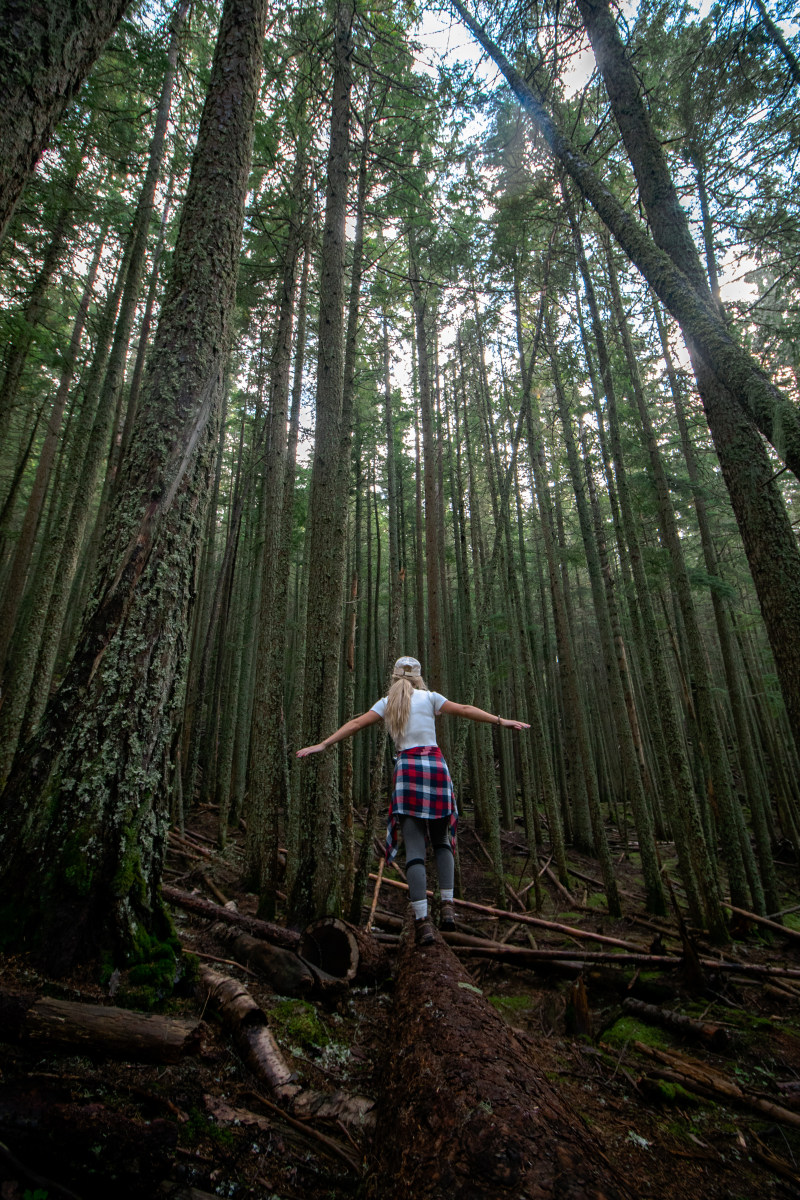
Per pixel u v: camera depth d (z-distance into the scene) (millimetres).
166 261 8617
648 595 6211
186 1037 1764
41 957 2062
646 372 9039
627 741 6980
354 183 6828
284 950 3293
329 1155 1747
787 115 4605
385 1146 1628
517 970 4691
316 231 7492
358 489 12648
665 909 6633
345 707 4652
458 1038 1984
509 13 4438
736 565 12133
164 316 3072
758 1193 2322
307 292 8930
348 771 4523
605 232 7344
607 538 12234
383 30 5918
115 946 2188
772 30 4047
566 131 5676
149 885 2428
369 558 14492
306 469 13680
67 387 8750
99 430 6383
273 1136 1720
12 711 5832
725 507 10102
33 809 2291
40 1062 1599
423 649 12195
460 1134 1455
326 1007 3047
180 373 2969
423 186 7043
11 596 9414
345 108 5160
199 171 3301
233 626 11867
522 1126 1466
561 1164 1335
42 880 2178
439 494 10945
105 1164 1358
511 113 5848
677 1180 2338
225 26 3555
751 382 2744
